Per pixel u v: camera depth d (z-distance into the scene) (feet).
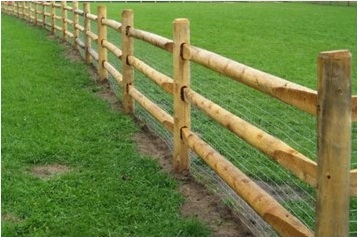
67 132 22.47
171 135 21.80
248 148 20.07
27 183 16.92
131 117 25.17
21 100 28.14
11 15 87.76
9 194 15.97
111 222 14.46
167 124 19.39
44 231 13.97
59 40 54.39
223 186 16.99
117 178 17.43
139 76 32.35
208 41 57.36
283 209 11.83
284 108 26.48
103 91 31.37
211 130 22.06
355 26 75.77
